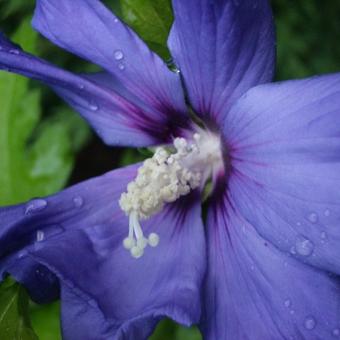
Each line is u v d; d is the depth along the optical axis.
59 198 0.26
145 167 0.26
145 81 0.26
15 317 0.26
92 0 0.25
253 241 0.24
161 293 0.25
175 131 0.27
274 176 0.23
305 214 0.22
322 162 0.22
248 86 0.24
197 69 0.25
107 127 0.27
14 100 0.33
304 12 0.48
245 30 0.23
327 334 0.23
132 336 0.23
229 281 0.25
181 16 0.23
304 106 0.22
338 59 0.49
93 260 0.25
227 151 0.25
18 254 0.25
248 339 0.24
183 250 0.26
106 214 0.26
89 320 0.24
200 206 0.26
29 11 0.44
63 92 0.26
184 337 0.41
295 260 0.23
